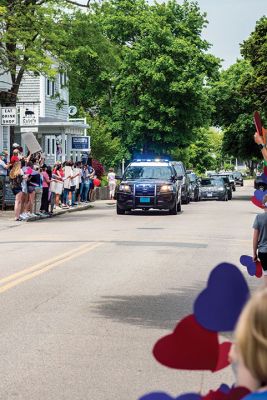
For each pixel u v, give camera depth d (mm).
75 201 45344
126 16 72500
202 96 68375
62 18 39500
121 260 18000
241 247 21359
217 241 23078
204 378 7711
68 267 16609
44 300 12367
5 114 35969
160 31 69000
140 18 71688
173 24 73562
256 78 56594
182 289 13727
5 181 35719
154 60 68938
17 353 8656
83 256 18734
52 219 32781
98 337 9570
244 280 2762
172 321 10727
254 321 2279
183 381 7562
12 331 9883
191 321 2799
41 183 33094
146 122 70062
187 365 2822
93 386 7289
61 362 8234
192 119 69625
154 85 68375
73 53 39438
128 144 71875
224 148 73500
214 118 72500
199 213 39344
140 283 14383
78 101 75750
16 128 51906
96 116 74812
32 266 16734
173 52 68938
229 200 62375
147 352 8773
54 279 14781
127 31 72562
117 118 71750
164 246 21344
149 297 12797
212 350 2820
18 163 30406
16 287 13734
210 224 30609
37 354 8609
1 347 8961
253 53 57438
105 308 11680
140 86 70375
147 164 38906
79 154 61438
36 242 22156
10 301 12258
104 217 34750
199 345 2816
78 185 41594
